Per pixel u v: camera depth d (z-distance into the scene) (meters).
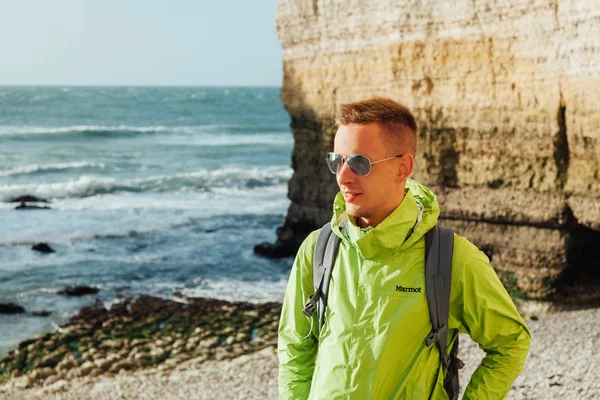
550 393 9.81
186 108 112.62
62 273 20.06
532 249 15.55
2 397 11.63
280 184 40.03
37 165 42.78
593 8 13.16
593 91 13.41
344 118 2.45
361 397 2.37
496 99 15.80
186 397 11.23
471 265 2.43
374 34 18.77
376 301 2.41
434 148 17.44
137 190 36.78
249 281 19.39
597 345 11.87
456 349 2.59
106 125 78.38
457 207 16.95
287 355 2.76
